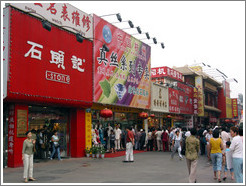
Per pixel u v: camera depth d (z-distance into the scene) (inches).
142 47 782.5
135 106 728.3
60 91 482.9
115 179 331.3
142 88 770.8
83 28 555.2
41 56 449.1
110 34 637.3
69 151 561.6
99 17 604.1
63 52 496.7
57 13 491.8
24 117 445.4
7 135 432.1
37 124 502.0
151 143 764.6
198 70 1338.6
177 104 1023.0
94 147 560.4
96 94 574.2
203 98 1258.6
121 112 754.8
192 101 1197.1
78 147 558.3
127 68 698.8
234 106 1811.0
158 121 942.4
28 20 431.2
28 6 434.3
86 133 584.1
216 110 1535.4
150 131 791.7
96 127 651.5
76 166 442.3
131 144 507.8
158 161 515.5
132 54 726.5
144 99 779.4
